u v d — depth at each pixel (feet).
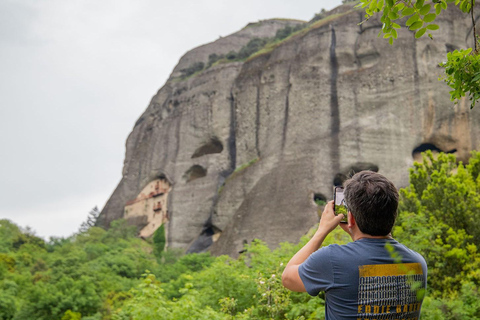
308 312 25.13
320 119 165.99
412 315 7.38
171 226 206.69
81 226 260.21
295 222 143.95
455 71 11.57
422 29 10.28
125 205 242.17
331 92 169.58
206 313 23.30
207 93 220.23
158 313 22.17
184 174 214.07
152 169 231.30
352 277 7.21
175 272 160.15
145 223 228.43
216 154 205.98
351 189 7.83
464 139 150.92
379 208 7.47
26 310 98.22
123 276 167.84
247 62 205.98
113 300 113.19
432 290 39.34
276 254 40.63
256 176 171.73
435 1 10.07
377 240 7.55
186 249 194.70
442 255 41.39
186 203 205.98
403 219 42.57
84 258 181.88
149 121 252.01
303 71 177.68
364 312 7.14
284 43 193.77
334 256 7.37
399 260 6.68
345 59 172.65
